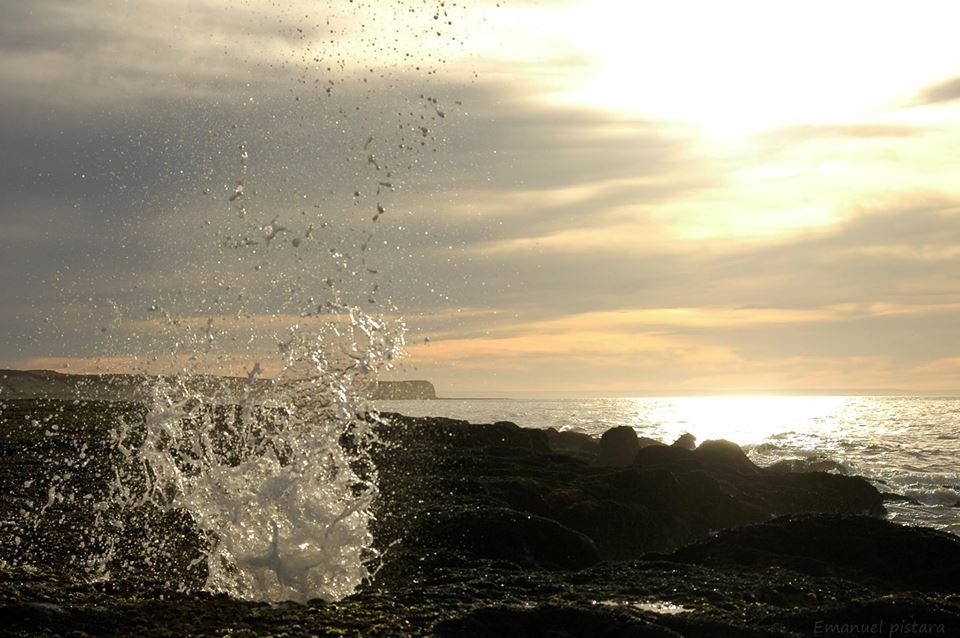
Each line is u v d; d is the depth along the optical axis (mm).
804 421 82125
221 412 16156
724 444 23469
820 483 20906
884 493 23438
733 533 12125
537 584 9984
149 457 13539
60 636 7324
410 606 8750
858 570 11172
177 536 11594
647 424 71312
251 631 7660
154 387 14281
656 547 15336
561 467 19094
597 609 8133
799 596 9641
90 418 22250
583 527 14727
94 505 13094
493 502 14516
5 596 8047
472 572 10594
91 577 9547
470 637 7664
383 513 13383
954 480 28375
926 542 11398
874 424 75000
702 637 7879
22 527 11664
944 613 8266
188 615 8148
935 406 138250
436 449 20500
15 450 17312
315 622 8000
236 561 9609
